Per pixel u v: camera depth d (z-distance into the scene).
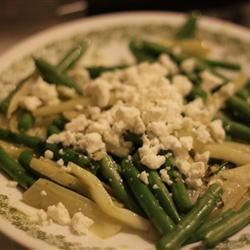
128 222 0.29
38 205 0.30
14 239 0.27
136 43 0.41
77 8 0.50
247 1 0.53
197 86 0.37
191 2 0.52
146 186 0.30
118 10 0.51
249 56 0.42
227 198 0.30
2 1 0.49
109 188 0.31
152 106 0.32
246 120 0.36
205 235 0.27
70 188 0.31
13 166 0.31
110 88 0.35
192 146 0.32
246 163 0.32
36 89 0.35
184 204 0.29
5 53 0.39
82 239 0.28
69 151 0.31
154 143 0.31
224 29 0.44
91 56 0.41
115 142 0.31
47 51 0.40
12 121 0.35
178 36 0.43
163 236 0.27
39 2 0.50
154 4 0.51
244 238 0.28
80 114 0.34
